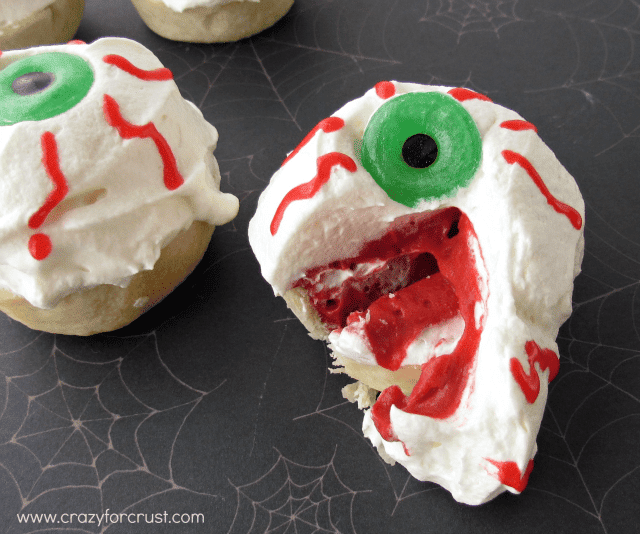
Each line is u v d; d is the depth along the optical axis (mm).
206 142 203
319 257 177
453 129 159
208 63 270
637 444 181
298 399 194
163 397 197
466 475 162
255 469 185
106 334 207
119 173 171
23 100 173
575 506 175
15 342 207
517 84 254
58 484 185
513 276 157
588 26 269
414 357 174
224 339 205
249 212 228
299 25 280
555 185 165
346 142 166
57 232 167
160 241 177
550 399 189
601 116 242
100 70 180
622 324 199
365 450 186
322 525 176
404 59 265
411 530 174
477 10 279
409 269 184
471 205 161
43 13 250
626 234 215
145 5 265
